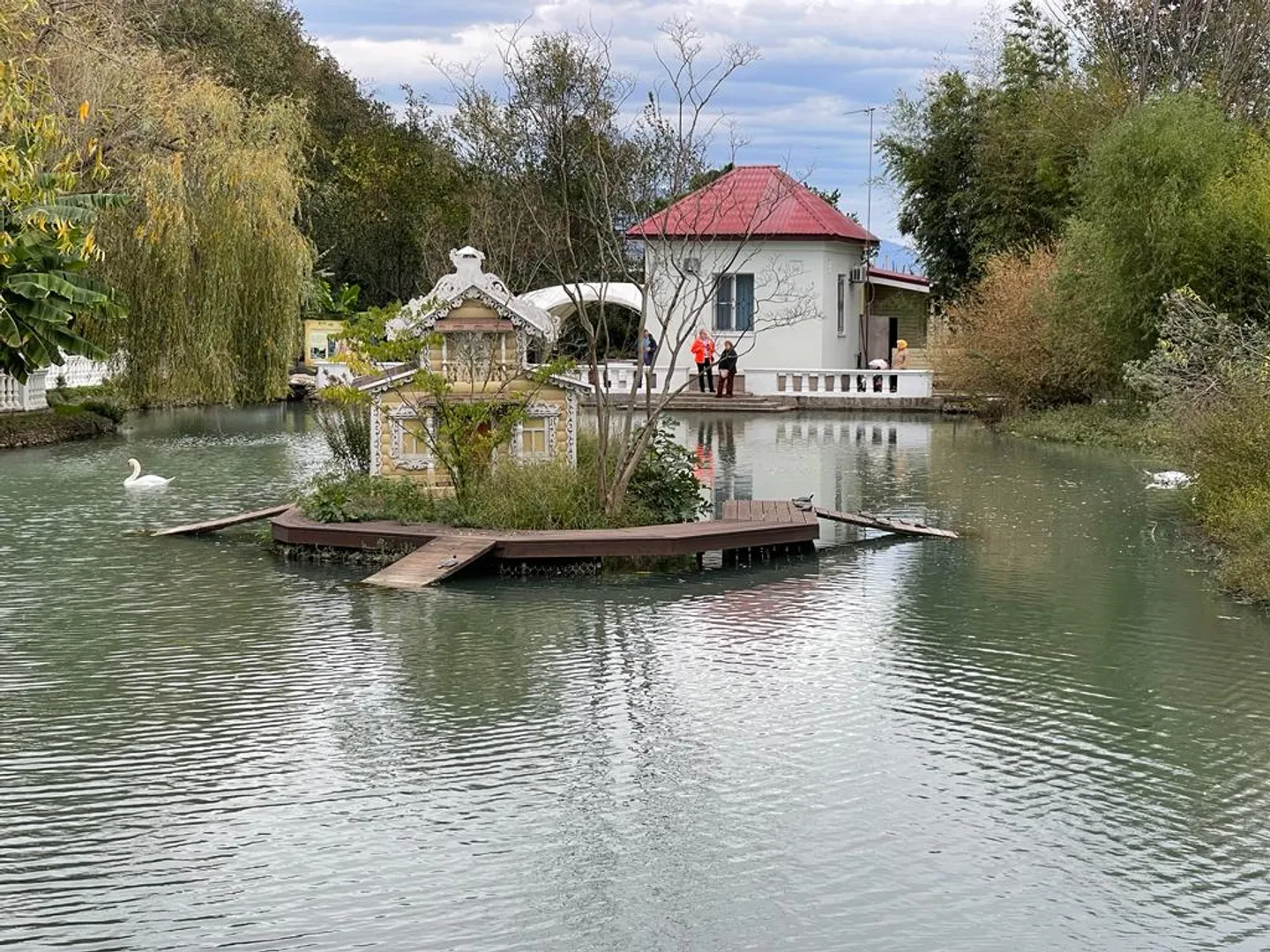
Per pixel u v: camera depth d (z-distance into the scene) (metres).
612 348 52.94
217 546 20.33
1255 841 9.97
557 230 28.55
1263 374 21.55
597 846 9.88
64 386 40.16
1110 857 9.73
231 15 56.28
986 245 49.19
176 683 13.57
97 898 9.13
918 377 44.84
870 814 10.43
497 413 21.06
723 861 9.66
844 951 8.46
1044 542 20.67
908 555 19.70
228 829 10.19
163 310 35.44
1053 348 38.16
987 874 9.47
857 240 48.84
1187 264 31.42
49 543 20.56
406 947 8.51
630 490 20.92
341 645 14.85
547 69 31.52
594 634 15.32
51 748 11.82
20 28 20.64
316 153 58.88
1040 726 12.34
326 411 32.91
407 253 57.56
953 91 52.19
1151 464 29.92
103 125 29.38
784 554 19.72
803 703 12.95
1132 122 32.59
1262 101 45.34
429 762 11.48
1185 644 14.90
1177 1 47.03
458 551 18.23
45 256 16.70
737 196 47.88
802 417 43.19
